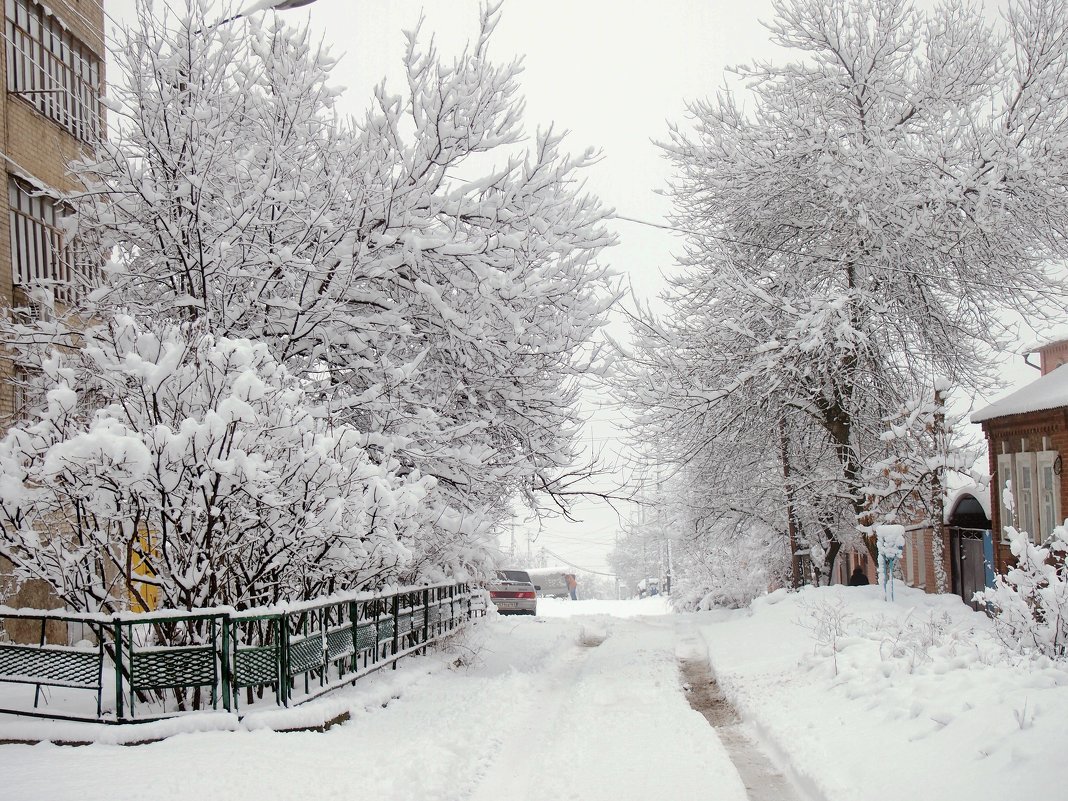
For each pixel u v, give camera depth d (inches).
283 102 612.1
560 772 352.8
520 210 668.7
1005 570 899.4
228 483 406.3
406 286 651.5
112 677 459.8
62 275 736.3
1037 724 294.7
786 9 1091.9
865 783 308.2
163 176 605.3
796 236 1144.8
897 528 859.4
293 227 613.9
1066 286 1024.2
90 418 551.2
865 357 1069.8
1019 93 1005.2
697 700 562.9
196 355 442.6
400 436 593.3
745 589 1472.7
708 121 1143.0
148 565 444.1
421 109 641.0
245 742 359.9
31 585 660.7
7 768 317.4
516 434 701.9
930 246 1015.0
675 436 1138.0
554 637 982.4
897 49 1079.6
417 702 498.0
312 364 642.8
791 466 1227.9
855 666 496.7
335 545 459.2
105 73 875.4
